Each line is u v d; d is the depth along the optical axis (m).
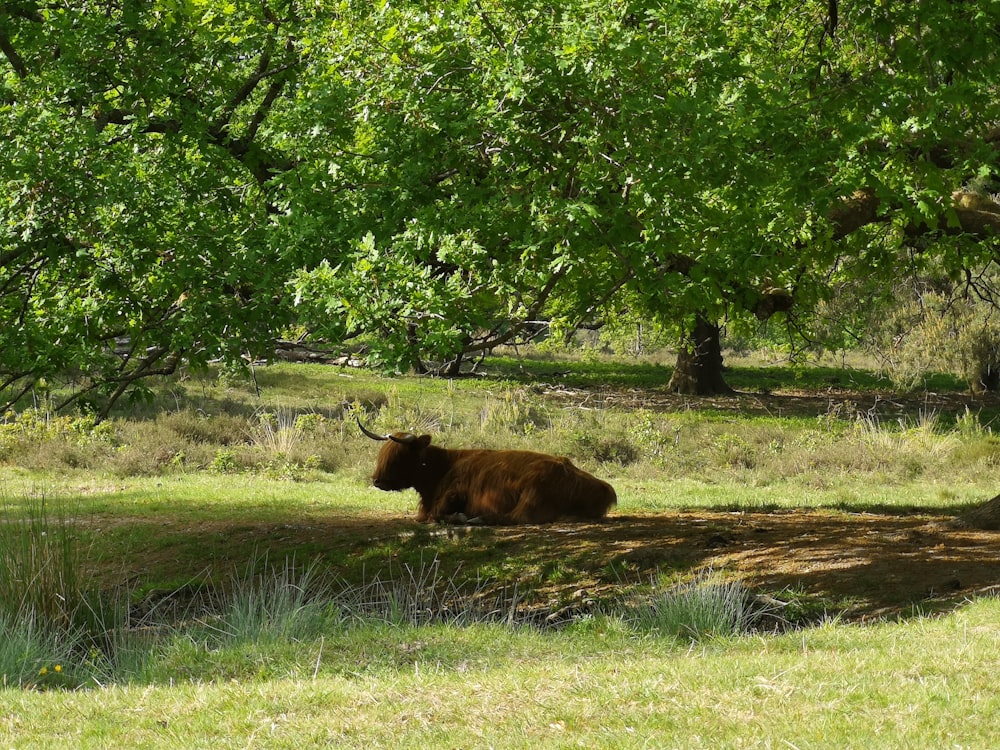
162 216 17.30
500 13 14.95
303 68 17.70
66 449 35.06
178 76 17.00
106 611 15.69
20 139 16.09
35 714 9.66
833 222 18.09
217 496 27.97
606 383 65.56
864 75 15.59
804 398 61.69
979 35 14.45
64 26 16.73
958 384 69.94
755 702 8.80
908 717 8.19
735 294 18.45
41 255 17.11
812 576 15.37
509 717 8.77
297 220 15.31
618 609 15.09
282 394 51.53
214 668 12.05
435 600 16.72
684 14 14.36
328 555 19.38
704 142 13.59
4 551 15.75
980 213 20.14
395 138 15.21
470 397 52.75
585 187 14.21
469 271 14.76
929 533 17.77
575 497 20.09
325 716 9.12
